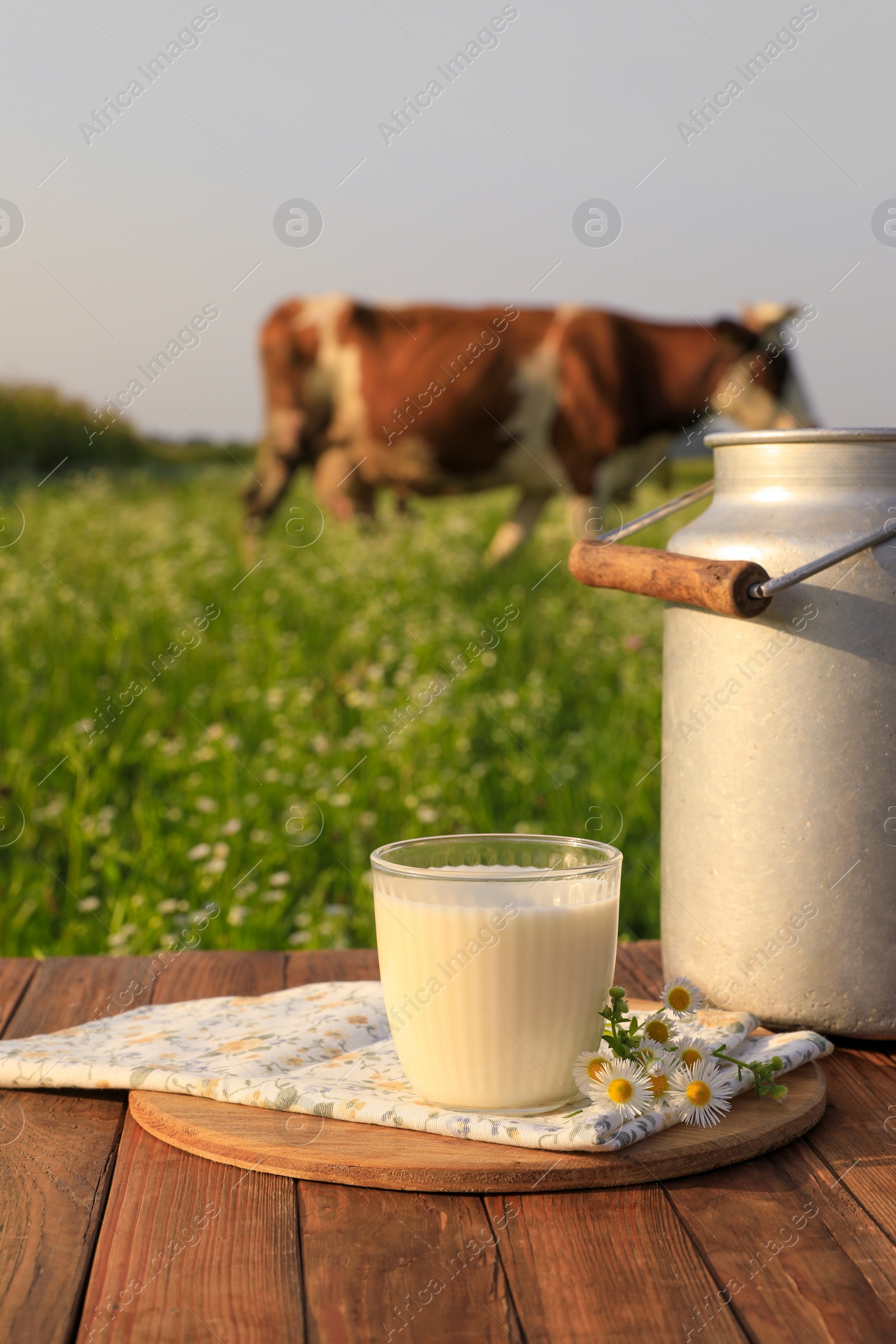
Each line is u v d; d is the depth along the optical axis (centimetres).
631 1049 89
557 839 99
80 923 253
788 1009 109
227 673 390
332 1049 102
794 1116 88
